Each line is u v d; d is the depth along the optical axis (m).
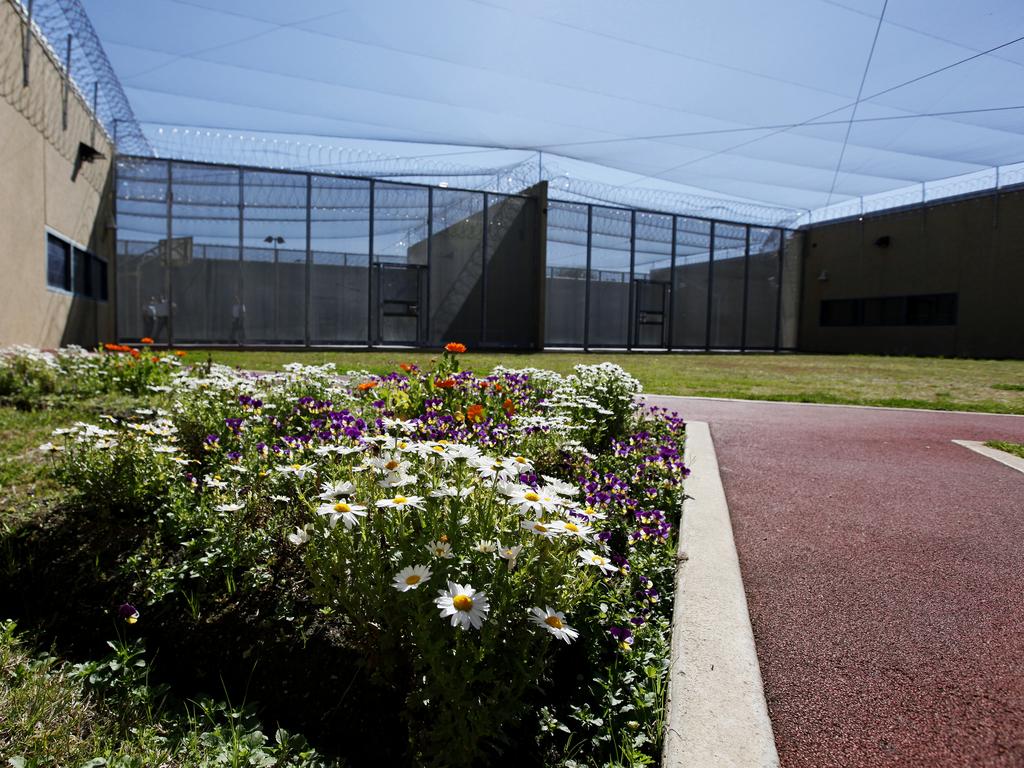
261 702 1.77
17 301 8.38
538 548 1.59
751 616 2.00
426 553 1.53
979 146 12.38
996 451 4.39
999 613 2.04
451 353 4.30
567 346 18.84
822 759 1.38
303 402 3.68
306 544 1.98
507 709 1.47
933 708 1.55
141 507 2.55
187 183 14.65
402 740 1.62
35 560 2.31
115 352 5.61
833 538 2.68
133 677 1.73
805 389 8.31
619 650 1.72
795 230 21.53
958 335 17.30
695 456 3.92
